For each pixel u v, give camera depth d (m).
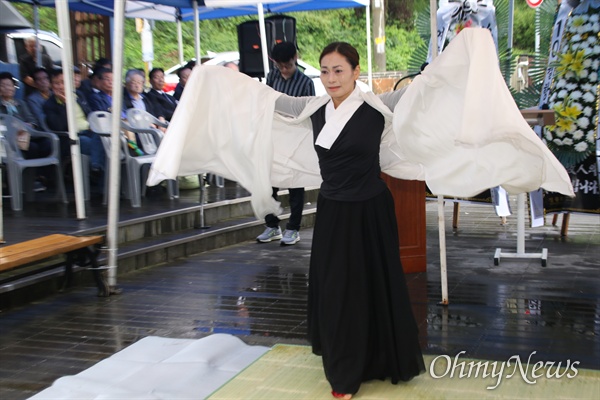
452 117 3.36
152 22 14.34
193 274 5.95
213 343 4.17
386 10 23.03
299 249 6.89
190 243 6.68
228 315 4.82
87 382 3.65
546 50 6.72
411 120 3.39
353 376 3.33
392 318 3.40
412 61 6.67
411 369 3.40
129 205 7.35
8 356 4.11
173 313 4.88
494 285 5.38
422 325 4.48
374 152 3.38
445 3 6.50
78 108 7.80
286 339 4.32
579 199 6.59
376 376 3.49
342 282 3.33
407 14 23.02
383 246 3.38
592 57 5.97
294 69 6.50
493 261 6.12
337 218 3.36
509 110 3.09
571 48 6.05
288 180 3.94
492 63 3.16
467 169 3.43
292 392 3.48
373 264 3.38
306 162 3.90
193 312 4.89
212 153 3.88
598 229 7.51
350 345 3.35
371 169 3.38
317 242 3.41
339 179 3.36
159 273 5.98
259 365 3.83
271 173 3.87
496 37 6.37
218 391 3.50
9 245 5.40
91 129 7.31
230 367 3.85
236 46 20.73
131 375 3.75
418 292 5.23
